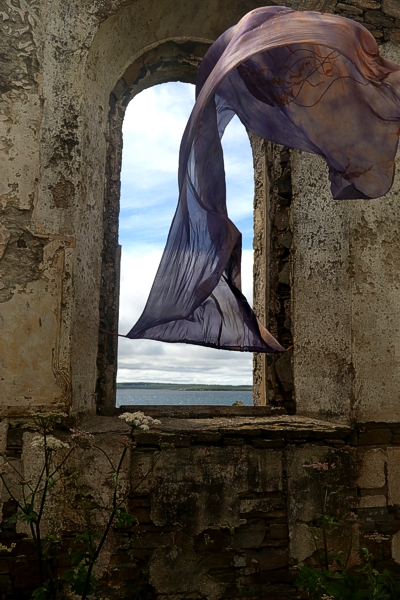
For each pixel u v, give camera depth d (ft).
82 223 10.69
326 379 11.67
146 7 11.91
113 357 12.44
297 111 9.41
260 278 13.76
